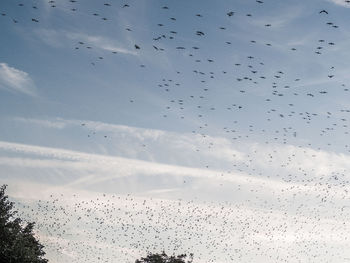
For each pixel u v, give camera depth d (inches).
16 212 1796.3
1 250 1715.1
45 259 2001.7
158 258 2519.7
